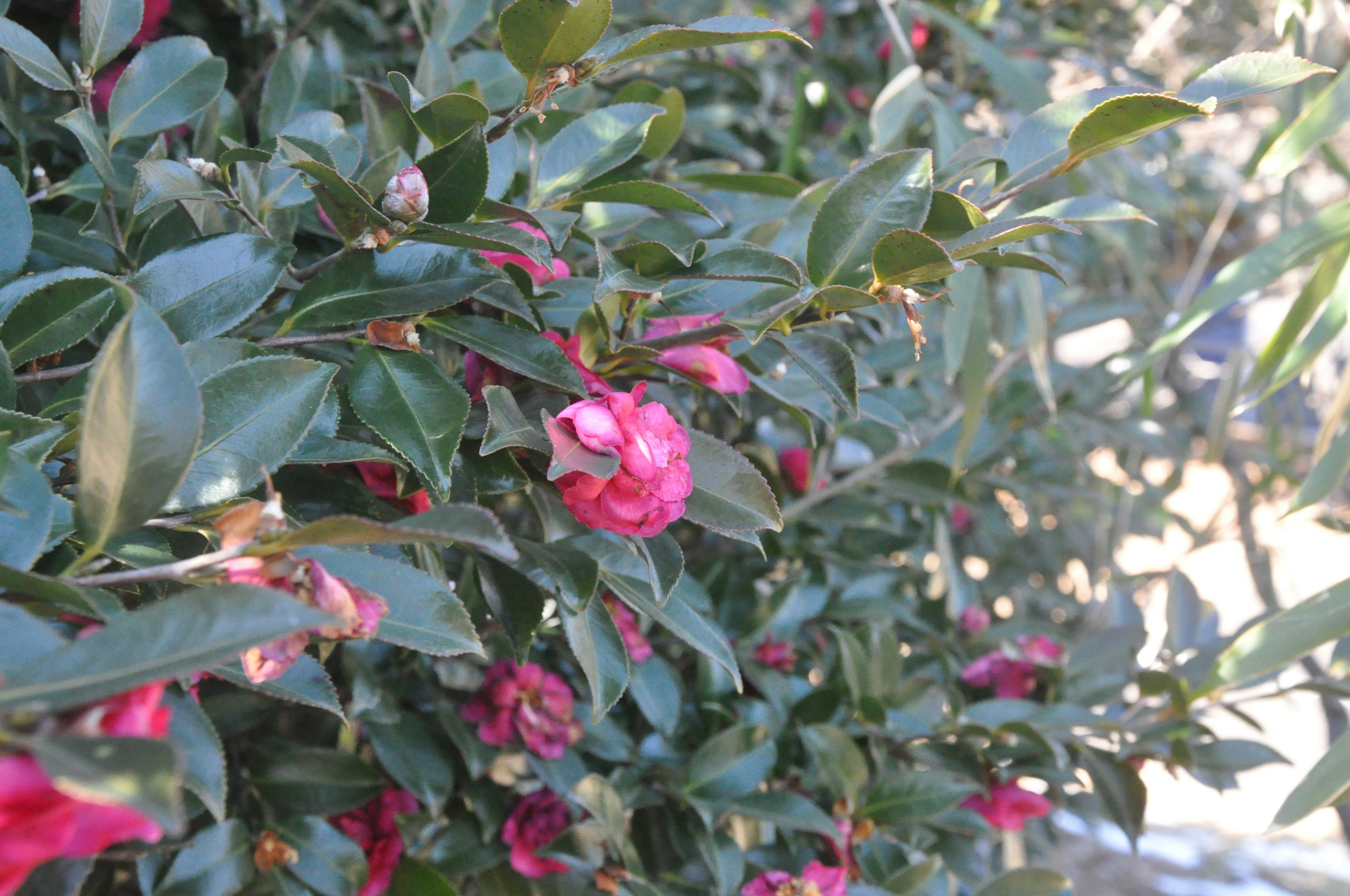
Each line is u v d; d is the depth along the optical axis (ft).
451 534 1.35
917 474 3.17
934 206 1.78
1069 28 5.22
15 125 2.18
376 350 1.74
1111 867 6.95
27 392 1.87
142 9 1.92
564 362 1.75
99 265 2.06
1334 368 5.90
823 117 4.15
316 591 1.37
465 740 2.39
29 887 1.64
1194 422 6.05
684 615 1.96
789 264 1.76
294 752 2.30
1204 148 6.72
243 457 1.57
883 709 2.60
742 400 2.57
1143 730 2.70
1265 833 2.18
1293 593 5.45
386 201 1.66
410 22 3.03
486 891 2.41
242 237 1.75
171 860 2.03
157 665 1.23
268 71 2.39
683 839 2.48
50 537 1.51
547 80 1.69
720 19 1.63
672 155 3.34
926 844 2.77
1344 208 2.55
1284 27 3.09
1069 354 8.57
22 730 1.18
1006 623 3.51
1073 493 4.27
